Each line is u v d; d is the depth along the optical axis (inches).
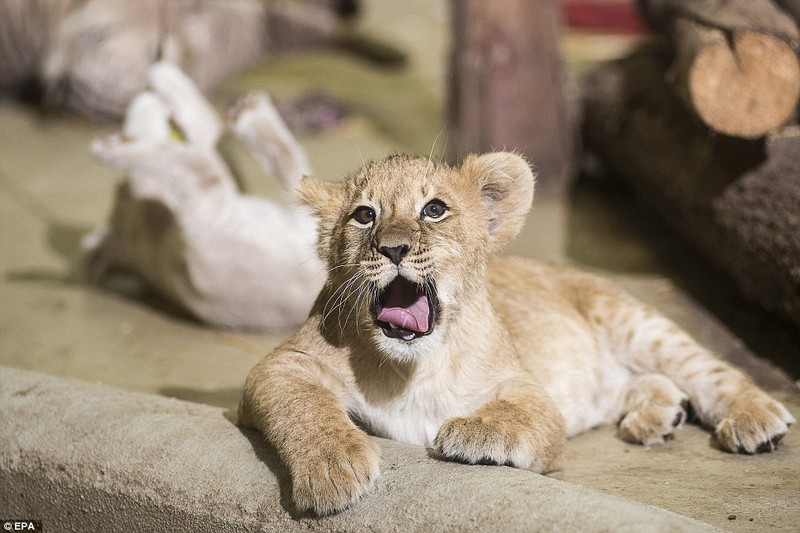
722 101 280.1
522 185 201.9
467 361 192.4
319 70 596.1
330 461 162.4
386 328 180.7
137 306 328.5
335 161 442.0
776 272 269.7
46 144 484.4
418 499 156.6
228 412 201.9
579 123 418.9
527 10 401.7
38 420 195.9
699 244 322.3
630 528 139.1
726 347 277.1
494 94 402.3
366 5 682.2
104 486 181.3
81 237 380.8
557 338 230.2
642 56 393.7
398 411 193.5
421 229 182.9
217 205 292.0
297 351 193.9
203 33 547.5
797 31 293.6
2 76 538.3
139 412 194.7
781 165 282.7
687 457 207.6
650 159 355.6
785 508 172.4
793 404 238.8
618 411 235.6
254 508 166.7
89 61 498.0
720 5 293.3
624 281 328.5
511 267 249.6
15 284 340.5
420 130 487.2
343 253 189.8
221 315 305.3
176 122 294.5
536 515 146.0
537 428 177.9
